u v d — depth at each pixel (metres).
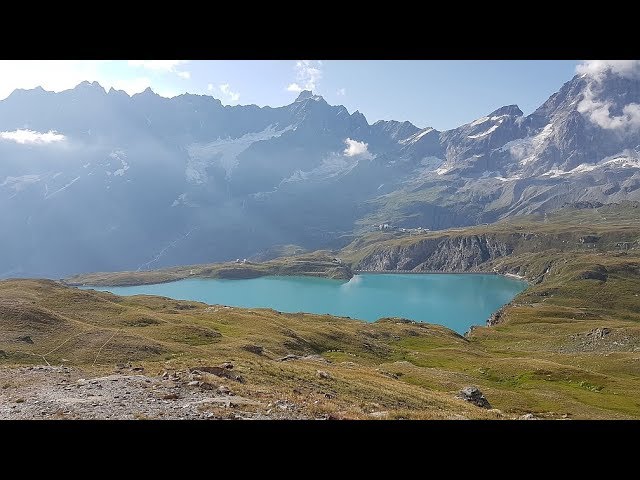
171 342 79.81
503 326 190.12
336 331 130.50
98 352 65.00
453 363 109.56
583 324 176.25
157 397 26.89
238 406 26.19
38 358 61.12
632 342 137.12
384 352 121.25
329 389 40.34
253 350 77.19
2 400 25.91
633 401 73.69
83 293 113.94
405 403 41.22
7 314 74.62
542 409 63.19
